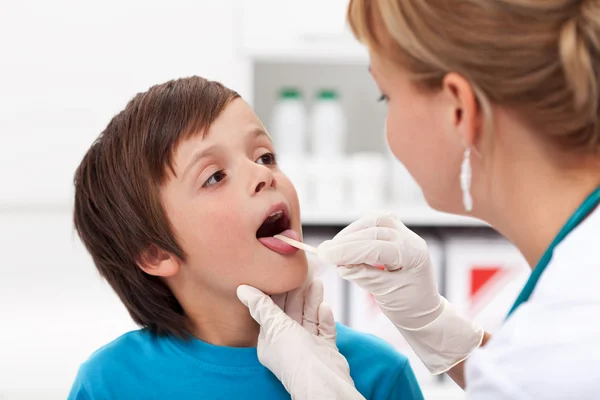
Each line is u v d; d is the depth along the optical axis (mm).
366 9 717
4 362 1969
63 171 2043
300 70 2332
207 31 1989
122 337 990
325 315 930
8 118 2006
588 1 618
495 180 703
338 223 2002
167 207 903
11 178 2037
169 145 889
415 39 670
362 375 959
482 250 1892
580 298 595
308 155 2254
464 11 645
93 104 2012
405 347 1886
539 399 577
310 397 832
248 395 916
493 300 1898
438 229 2068
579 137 651
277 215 938
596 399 559
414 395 989
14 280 2150
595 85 616
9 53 1980
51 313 2145
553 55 628
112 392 923
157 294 965
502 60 638
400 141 744
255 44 1997
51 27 1977
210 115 896
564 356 578
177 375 924
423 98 708
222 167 898
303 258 926
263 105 2344
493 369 611
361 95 2348
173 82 953
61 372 1957
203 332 964
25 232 2139
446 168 732
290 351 862
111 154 938
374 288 917
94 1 1971
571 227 661
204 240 892
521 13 629
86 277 2176
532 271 690
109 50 1988
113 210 941
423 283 917
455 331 948
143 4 1976
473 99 669
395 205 2119
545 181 681
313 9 1992
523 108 653
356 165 2053
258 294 887
